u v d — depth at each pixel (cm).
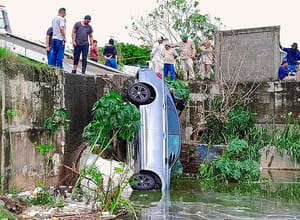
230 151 1366
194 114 1683
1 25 1658
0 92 850
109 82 1250
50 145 969
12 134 883
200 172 1362
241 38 1756
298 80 1689
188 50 1816
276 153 1603
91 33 1320
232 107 1645
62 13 1245
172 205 964
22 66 920
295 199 1051
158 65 1689
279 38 1722
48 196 887
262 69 1731
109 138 1148
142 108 1184
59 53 1245
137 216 848
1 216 709
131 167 1162
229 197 1073
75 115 1130
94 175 891
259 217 860
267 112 1698
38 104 974
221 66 1767
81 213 812
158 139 1173
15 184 890
